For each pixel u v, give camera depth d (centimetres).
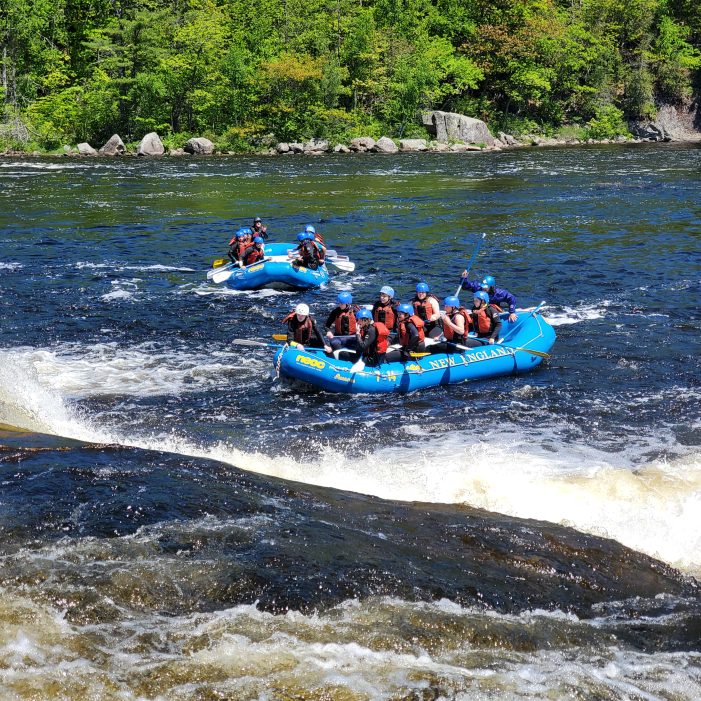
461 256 2420
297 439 1176
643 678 607
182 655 583
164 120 6688
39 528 722
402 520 825
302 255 2103
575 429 1215
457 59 7438
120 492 800
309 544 733
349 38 7100
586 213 3122
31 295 1945
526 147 6856
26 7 6241
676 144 7181
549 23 7519
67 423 1183
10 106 6097
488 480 1028
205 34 6575
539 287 2058
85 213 3173
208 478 863
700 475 1040
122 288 2045
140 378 1421
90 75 6681
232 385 1402
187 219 3080
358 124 6862
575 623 675
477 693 567
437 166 5081
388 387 1380
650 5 7888
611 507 955
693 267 2228
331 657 591
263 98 6750
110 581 653
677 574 782
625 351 1573
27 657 568
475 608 671
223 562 689
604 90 7906
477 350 1447
